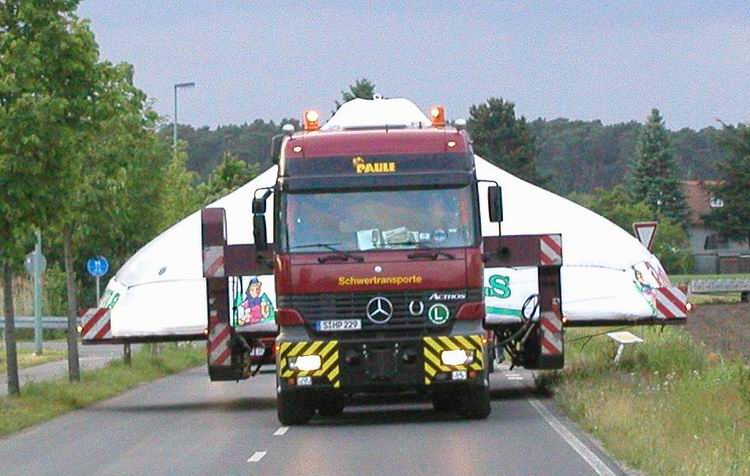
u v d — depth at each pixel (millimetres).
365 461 23688
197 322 39594
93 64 36031
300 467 23156
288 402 30594
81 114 36125
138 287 39906
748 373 30109
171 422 32812
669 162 188250
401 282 28844
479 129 165500
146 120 45969
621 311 39125
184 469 23391
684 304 39531
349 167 29172
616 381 34594
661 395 29891
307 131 30594
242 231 39438
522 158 164500
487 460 23266
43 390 38906
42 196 34781
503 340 37969
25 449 27594
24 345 79625
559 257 35406
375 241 28969
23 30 35375
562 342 35750
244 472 22719
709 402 27188
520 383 42062
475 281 28984
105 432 30719
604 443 24875
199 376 52594
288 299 29016
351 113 36844
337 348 28812
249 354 36844
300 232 29078
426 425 29797
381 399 38094
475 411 30422
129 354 53125
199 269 39938
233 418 33531
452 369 28797
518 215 40031
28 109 34062
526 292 36938
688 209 185625
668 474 19688
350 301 28906
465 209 29125
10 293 37375
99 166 44500
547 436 26750
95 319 39781
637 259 39750
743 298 103875
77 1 36125
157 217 54375
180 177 68812
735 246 181000
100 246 51344
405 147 29328
